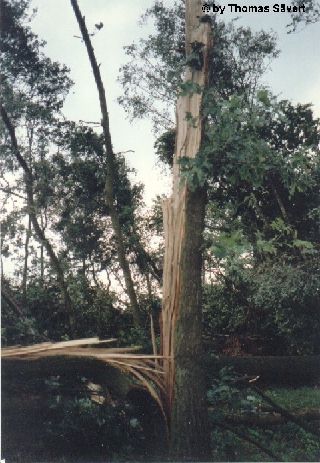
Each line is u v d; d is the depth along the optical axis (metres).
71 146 15.49
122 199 15.73
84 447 5.88
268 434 7.25
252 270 11.95
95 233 17.08
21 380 6.16
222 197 7.68
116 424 5.99
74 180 15.66
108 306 13.59
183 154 6.11
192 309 5.76
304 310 12.09
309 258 11.71
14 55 14.30
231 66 15.22
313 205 12.16
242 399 6.26
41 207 16.53
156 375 5.75
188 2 6.58
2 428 6.02
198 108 6.09
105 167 15.44
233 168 6.08
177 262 5.91
